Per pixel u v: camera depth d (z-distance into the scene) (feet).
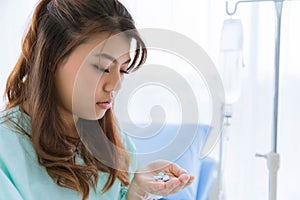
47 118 2.19
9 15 5.71
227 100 3.78
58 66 2.04
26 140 2.27
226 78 3.80
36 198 2.22
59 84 2.10
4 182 2.02
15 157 2.21
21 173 2.20
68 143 2.28
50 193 2.25
